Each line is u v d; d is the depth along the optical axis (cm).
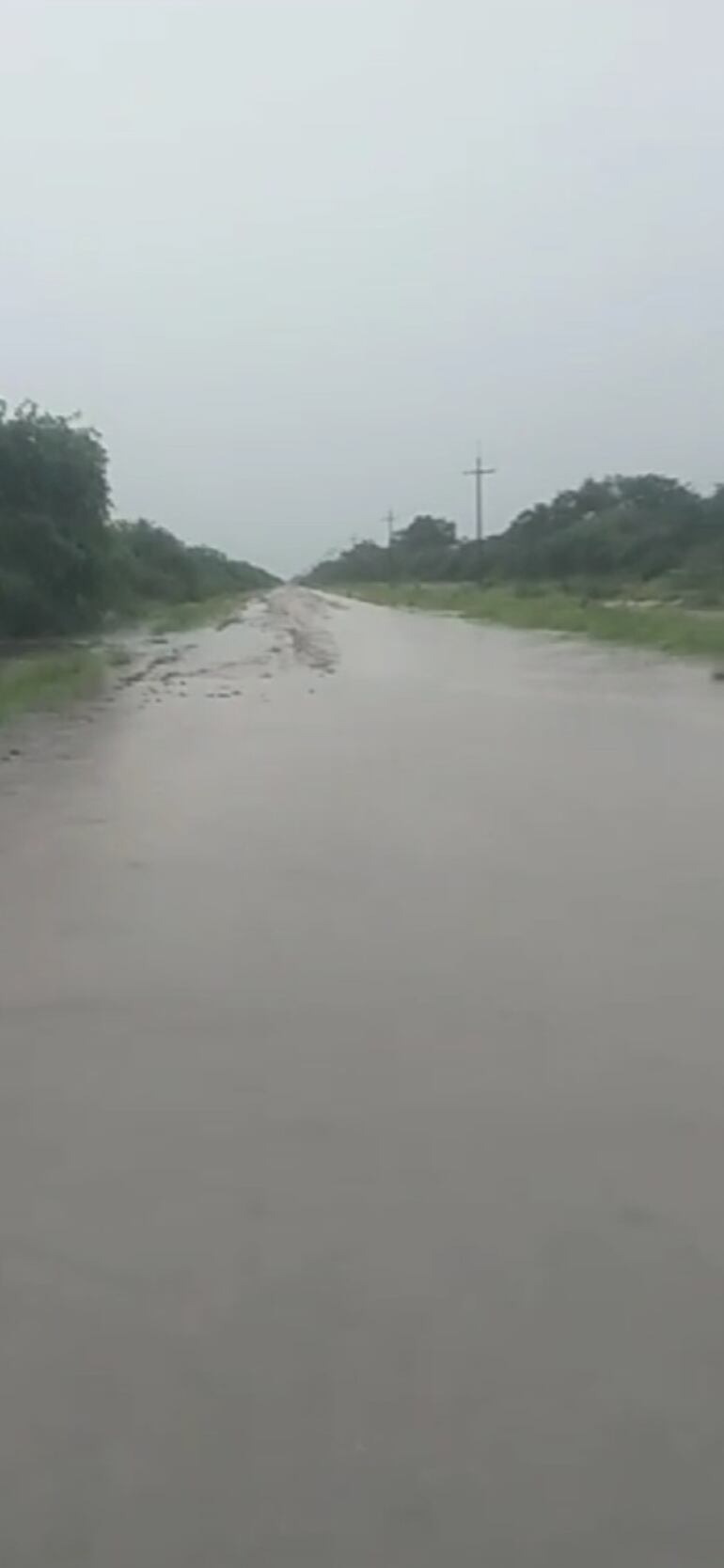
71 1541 323
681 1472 344
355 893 930
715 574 6575
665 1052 636
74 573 4478
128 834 1134
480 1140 541
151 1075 611
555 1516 329
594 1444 355
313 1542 321
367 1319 414
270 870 998
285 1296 427
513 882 955
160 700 2386
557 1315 415
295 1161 523
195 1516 330
